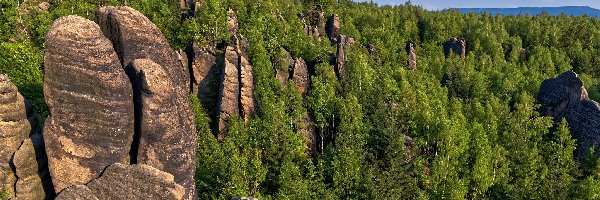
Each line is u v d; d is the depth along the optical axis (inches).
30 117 1556.3
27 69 2596.0
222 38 3565.5
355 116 3405.5
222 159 2549.2
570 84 3742.6
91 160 1370.6
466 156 3115.2
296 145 2935.5
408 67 5625.0
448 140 3063.5
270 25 4320.9
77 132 1359.5
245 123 3122.5
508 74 5285.4
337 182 2610.7
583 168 3371.1
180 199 1328.7
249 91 3157.0
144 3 4207.7
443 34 7224.4
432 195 2755.9
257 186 2593.5
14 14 3521.2
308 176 2711.6
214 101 3289.9
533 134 3582.7
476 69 6023.6
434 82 4896.7
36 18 3577.8
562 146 3403.1
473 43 6919.3
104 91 1347.2
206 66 3307.1
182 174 1483.8
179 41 3604.8
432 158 3245.6
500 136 3639.3
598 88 4913.9
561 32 7519.7
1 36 3280.0
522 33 7706.7
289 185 2402.8
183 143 1470.2
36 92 2465.6
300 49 4264.3
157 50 1518.2
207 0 4023.1
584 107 3604.8
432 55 6373.0
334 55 4436.5
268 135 2913.4
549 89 3949.3
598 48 7224.4
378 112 3565.5
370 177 2615.7
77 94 1341.0
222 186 2413.9
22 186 1406.3
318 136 3533.5
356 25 7165.4
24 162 1395.2
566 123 3528.5
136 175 1315.2
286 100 3398.1
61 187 1381.6
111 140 1379.2
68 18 1364.4
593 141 3503.9
